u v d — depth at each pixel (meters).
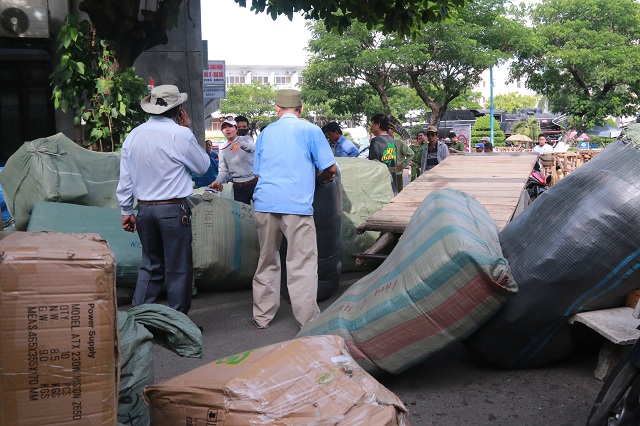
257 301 5.71
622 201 3.92
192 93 12.78
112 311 2.26
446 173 8.18
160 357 5.02
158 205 5.22
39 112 11.66
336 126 10.16
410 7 8.01
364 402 2.54
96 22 9.33
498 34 34.19
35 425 2.16
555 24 41.19
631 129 4.18
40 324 2.17
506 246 4.33
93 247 2.31
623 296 4.14
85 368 2.20
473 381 4.38
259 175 5.53
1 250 2.19
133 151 5.24
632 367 3.25
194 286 6.70
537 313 4.13
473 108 67.50
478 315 3.86
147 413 3.18
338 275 6.49
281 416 2.41
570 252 4.00
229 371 2.60
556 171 13.17
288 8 8.04
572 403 4.01
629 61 39.25
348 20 8.19
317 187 6.07
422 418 3.88
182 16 12.56
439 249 3.88
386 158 10.85
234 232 6.70
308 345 2.78
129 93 9.30
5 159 11.58
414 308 3.90
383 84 34.84
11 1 10.97
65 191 6.41
